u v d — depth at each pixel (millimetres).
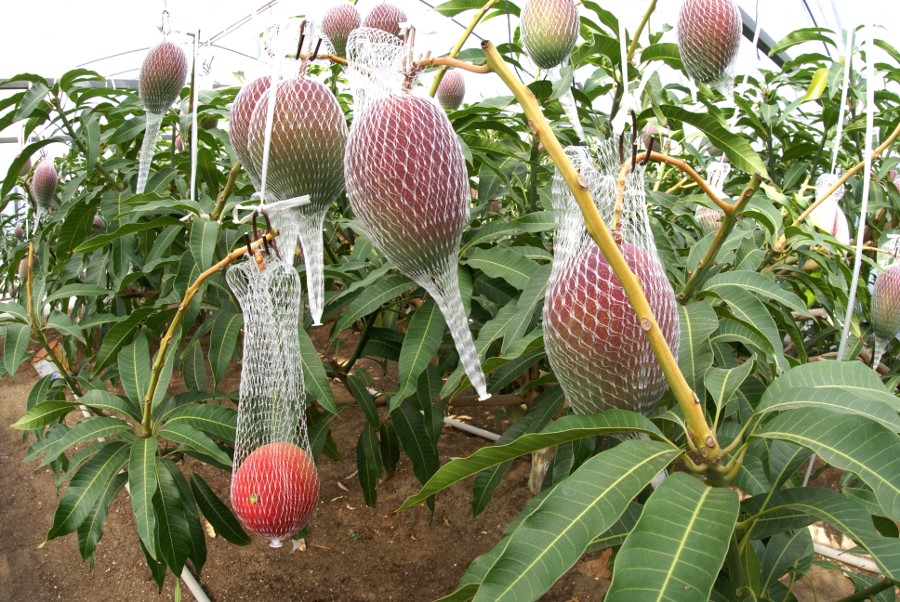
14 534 2590
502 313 1327
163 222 1636
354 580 2121
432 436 1663
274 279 1050
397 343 1817
